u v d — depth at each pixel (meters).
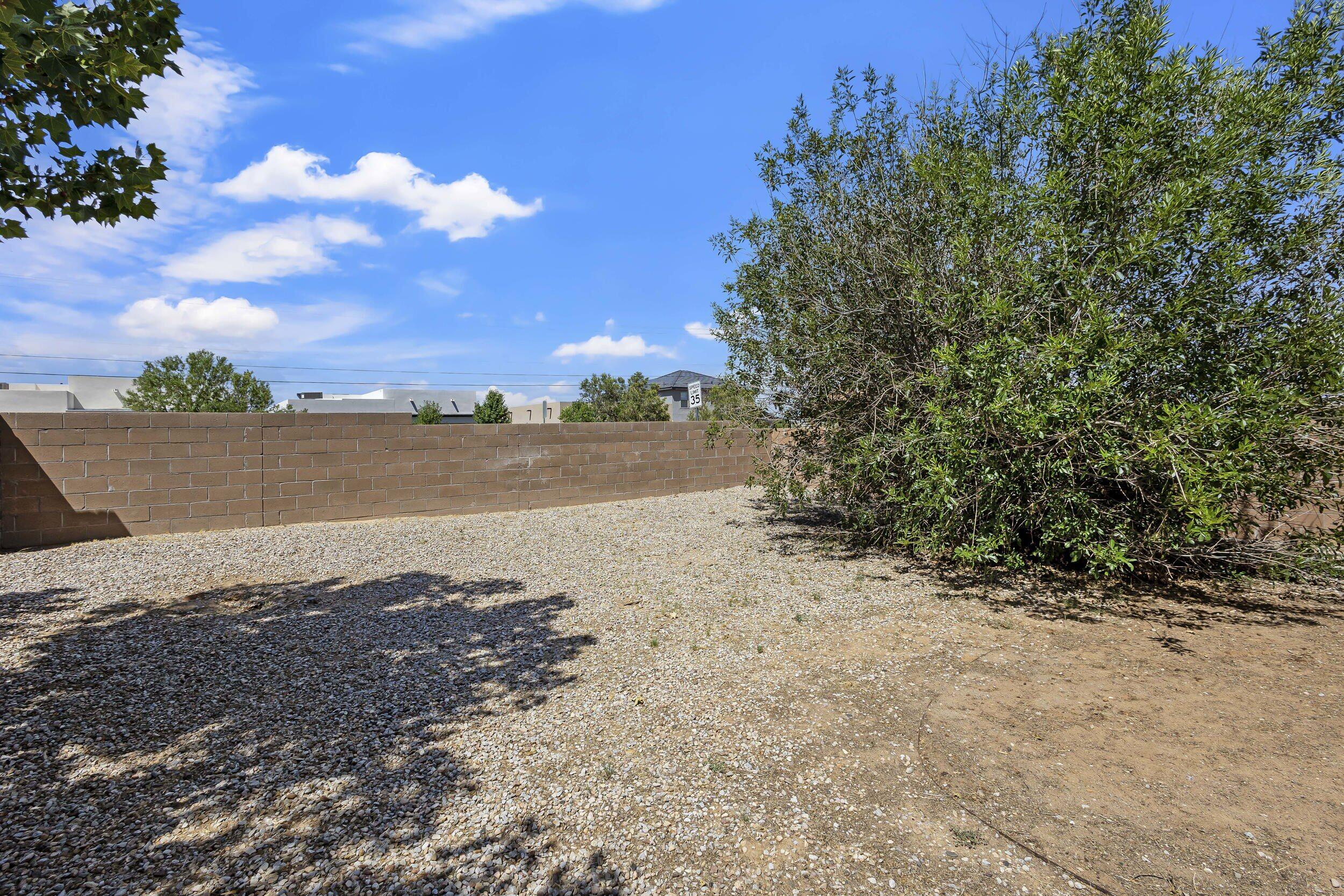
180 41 3.77
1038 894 2.11
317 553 6.71
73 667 3.80
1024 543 6.45
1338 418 4.85
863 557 6.98
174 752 2.94
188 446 7.50
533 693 3.64
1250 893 2.10
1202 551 5.51
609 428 10.73
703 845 2.37
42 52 3.01
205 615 4.77
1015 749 3.02
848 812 2.56
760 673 3.94
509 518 9.08
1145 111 4.89
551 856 2.31
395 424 8.84
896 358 6.30
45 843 2.29
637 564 6.66
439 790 2.69
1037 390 4.80
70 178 3.57
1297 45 4.91
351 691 3.62
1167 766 2.87
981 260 5.58
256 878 2.16
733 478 12.41
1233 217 4.78
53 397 31.12
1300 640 4.47
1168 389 5.12
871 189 6.83
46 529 6.77
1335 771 2.81
